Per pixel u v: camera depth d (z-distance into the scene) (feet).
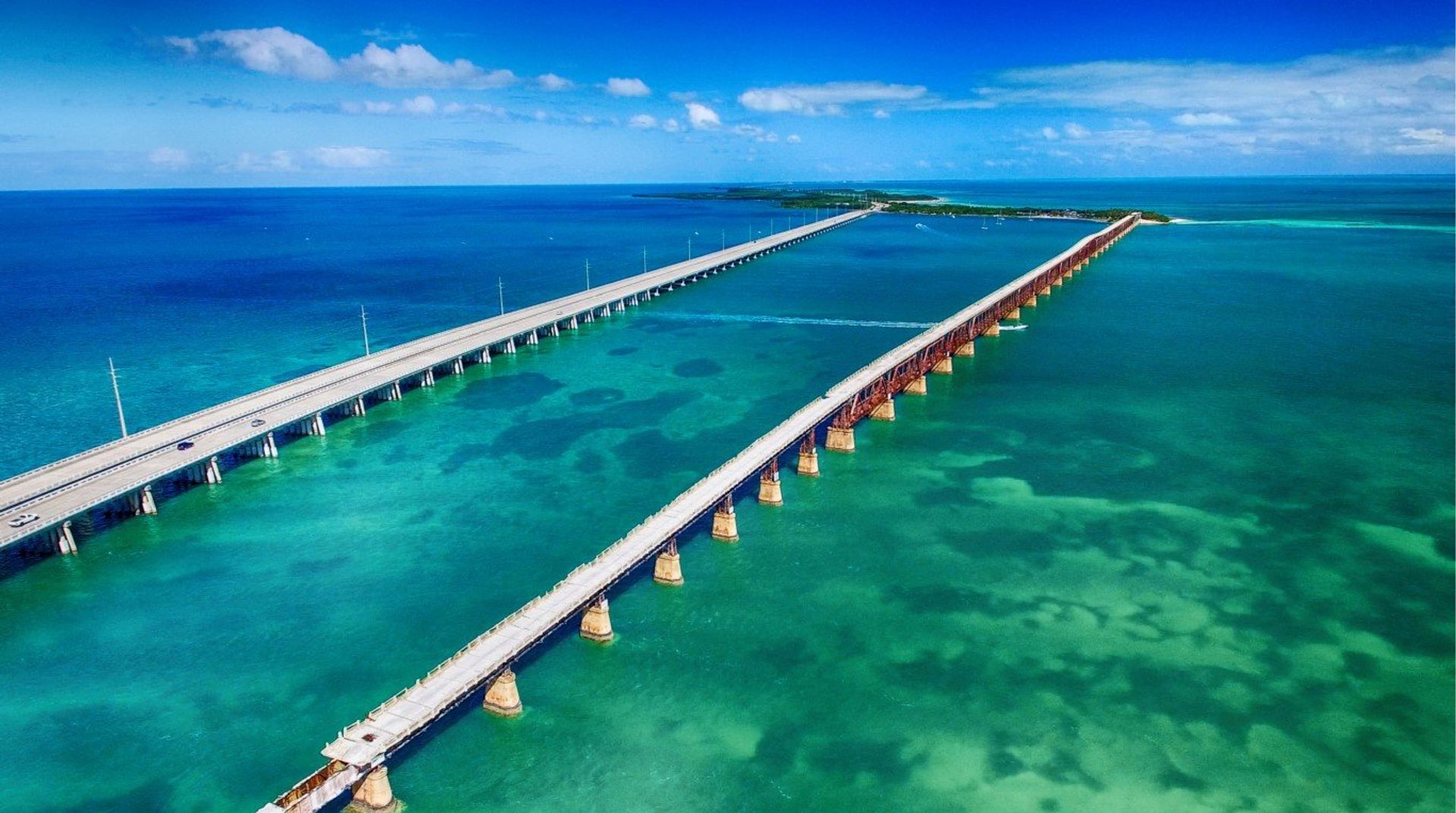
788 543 230.89
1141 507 251.60
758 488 267.39
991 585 209.67
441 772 149.69
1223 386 372.17
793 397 359.87
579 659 180.65
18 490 237.25
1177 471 278.05
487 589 207.10
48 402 357.82
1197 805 144.97
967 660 181.47
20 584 209.97
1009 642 187.21
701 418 333.21
